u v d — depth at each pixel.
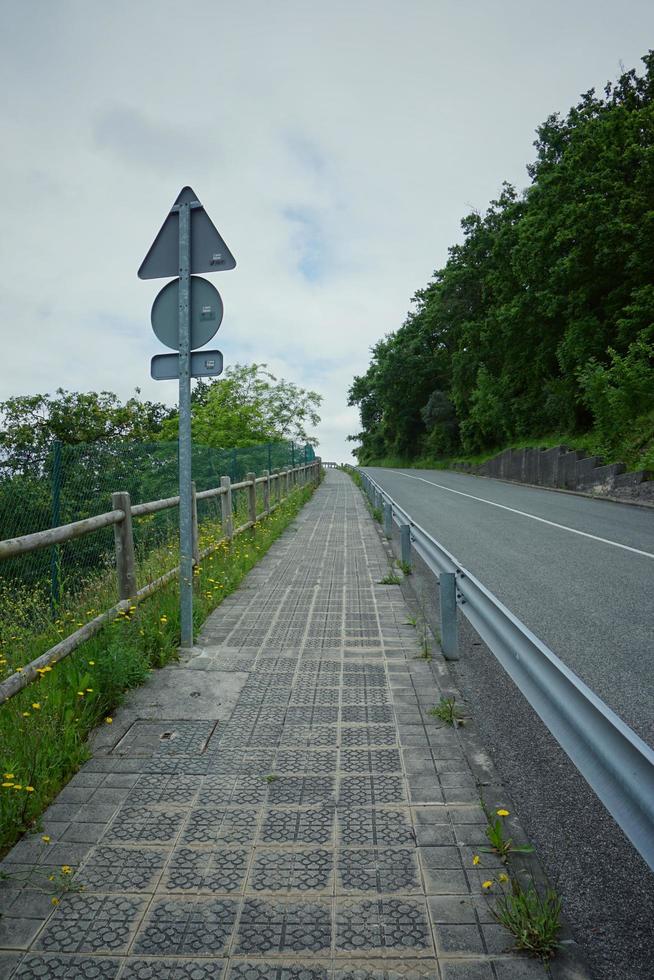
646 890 2.48
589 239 23.03
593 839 2.82
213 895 2.39
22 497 6.72
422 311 58.75
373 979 2.00
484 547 10.52
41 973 2.04
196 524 7.41
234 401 32.12
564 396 26.92
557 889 2.48
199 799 3.05
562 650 5.25
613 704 4.17
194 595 6.51
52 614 5.53
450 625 5.18
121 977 2.02
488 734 3.87
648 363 21.36
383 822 2.86
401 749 3.55
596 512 15.60
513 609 6.53
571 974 2.02
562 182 24.92
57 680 4.04
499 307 34.38
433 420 54.41
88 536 6.94
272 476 15.37
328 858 2.60
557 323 28.86
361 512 17.48
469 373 42.22
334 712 4.06
